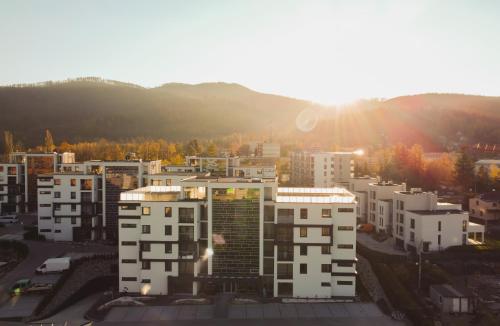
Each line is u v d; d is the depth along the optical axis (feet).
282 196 277.85
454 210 367.25
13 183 503.61
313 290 272.72
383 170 654.12
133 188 396.57
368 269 321.73
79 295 281.74
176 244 275.59
